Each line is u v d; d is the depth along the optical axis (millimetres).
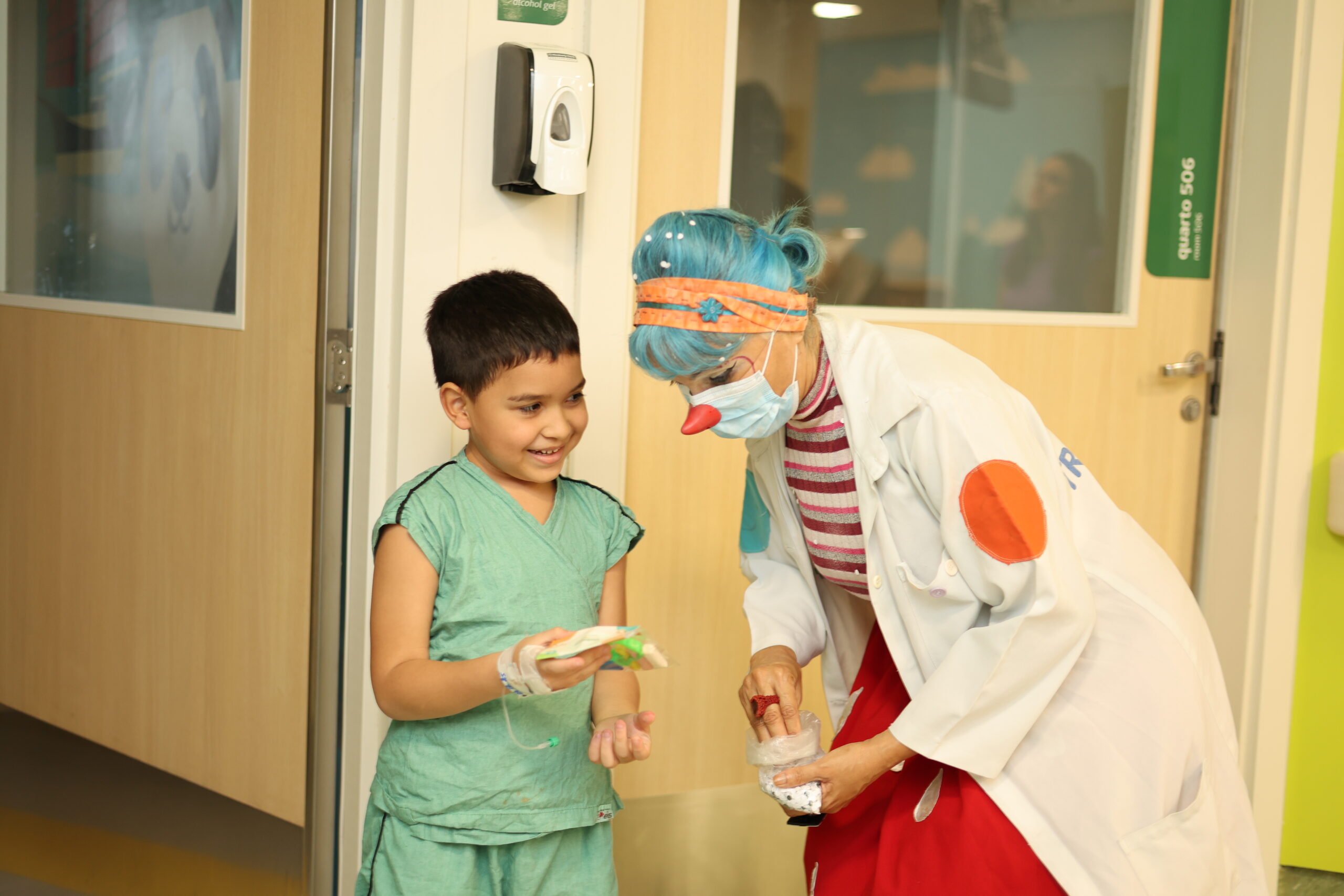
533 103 1461
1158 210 2125
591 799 1208
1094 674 1159
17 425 2129
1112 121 2092
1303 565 2199
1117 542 1243
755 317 1072
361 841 1652
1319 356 2129
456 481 1190
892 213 1942
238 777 1801
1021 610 1085
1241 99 2127
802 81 1833
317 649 1649
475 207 1537
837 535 1280
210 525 1804
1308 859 2287
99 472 1979
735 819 1896
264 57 1644
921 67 1923
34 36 2021
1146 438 2176
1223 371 2191
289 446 1676
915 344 1205
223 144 1724
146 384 1887
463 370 1146
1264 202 2113
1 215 2123
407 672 1106
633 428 1748
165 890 1920
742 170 1810
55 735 2082
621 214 1625
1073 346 2088
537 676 1018
